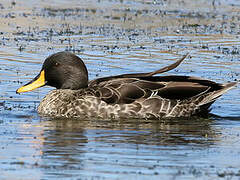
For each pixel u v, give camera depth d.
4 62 21.08
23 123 14.88
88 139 13.47
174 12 32.44
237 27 28.69
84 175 11.07
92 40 24.89
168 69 15.79
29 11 31.00
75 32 26.36
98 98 15.66
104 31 26.78
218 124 15.27
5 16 29.34
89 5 33.75
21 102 17.05
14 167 11.46
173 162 11.95
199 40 25.53
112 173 11.20
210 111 16.53
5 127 14.45
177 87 15.85
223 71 20.53
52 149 12.62
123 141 13.38
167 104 15.71
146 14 31.62
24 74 19.73
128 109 15.58
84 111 15.64
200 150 12.85
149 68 20.59
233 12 33.00
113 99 15.60
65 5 33.44
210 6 34.81
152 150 12.73
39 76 16.53
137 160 12.02
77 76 16.30
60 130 14.23
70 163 11.73
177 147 13.02
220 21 30.16
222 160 12.16
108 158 12.08
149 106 15.65
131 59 21.81
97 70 20.19
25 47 23.27
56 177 10.95
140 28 27.78
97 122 15.20
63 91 16.20
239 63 21.73
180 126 14.99
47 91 18.41
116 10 32.53
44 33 25.95
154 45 24.30
